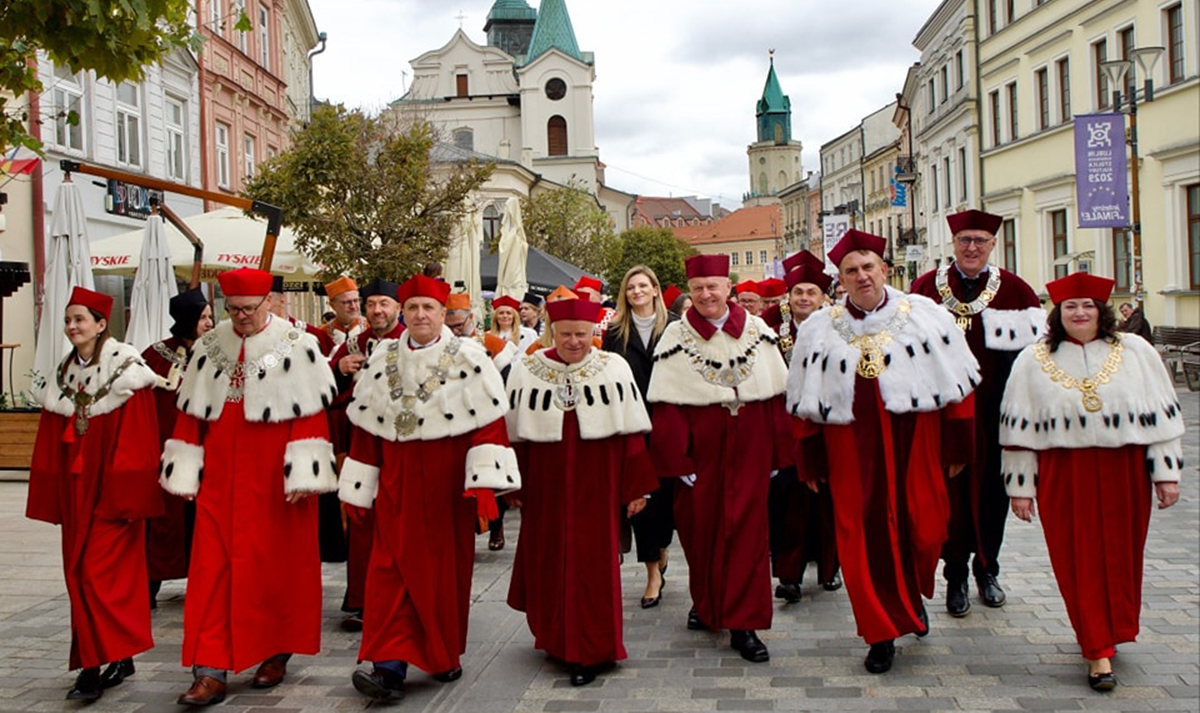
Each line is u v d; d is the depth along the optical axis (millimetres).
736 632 6078
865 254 5750
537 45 77438
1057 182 31312
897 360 5676
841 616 6859
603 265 48531
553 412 5871
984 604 6914
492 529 9188
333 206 15797
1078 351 5570
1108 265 28859
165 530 7332
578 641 5652
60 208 9992
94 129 18219
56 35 6539
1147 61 19641
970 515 6676
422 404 5633
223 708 5410
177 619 7168
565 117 76500
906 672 5652
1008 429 5703
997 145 36562
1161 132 25531
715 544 6176
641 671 5848
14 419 13141
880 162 70875
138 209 14359
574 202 48062
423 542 5609
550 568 5879
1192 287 24984
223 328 5816
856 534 5676
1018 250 34938
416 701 5465
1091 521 5418
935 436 5789
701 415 6230
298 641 5707
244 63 26031
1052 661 5766
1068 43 30734
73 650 5555
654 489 5949
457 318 8430
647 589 7320
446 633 5684
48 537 9781
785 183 144875
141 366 5684
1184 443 14500
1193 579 7352
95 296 5672
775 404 6316
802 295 8055
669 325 6496
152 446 5641
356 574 6852
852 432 5727
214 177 23859
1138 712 5000
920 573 5945
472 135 78625
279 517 5660
